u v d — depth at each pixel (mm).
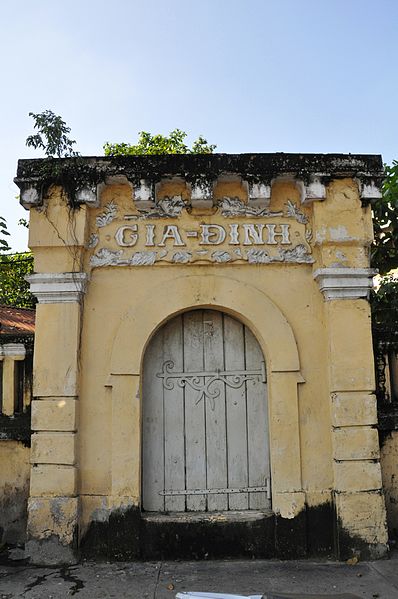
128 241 6285
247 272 6328
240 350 6438
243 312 6215
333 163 6242
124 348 6086
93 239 6293
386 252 7871
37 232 6164
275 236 6355
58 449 5844
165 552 5824
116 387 6016
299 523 5848
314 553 5863
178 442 6273
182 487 6195
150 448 6242
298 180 6270
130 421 5969
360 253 6227
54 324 6066
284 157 6242
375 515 5812
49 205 6203
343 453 5906
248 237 6324
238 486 6207
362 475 5875
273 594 3369
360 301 6172
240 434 6293
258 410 6332
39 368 5996
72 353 6012
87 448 5980
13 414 6391
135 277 6277
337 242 6168
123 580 5250
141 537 5832
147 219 6332
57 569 5539
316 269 6246
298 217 6402
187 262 6254
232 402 6348
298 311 6281
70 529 5699
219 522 5883
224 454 6258
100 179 6180
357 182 6312
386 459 6531
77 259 6129
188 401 6344
